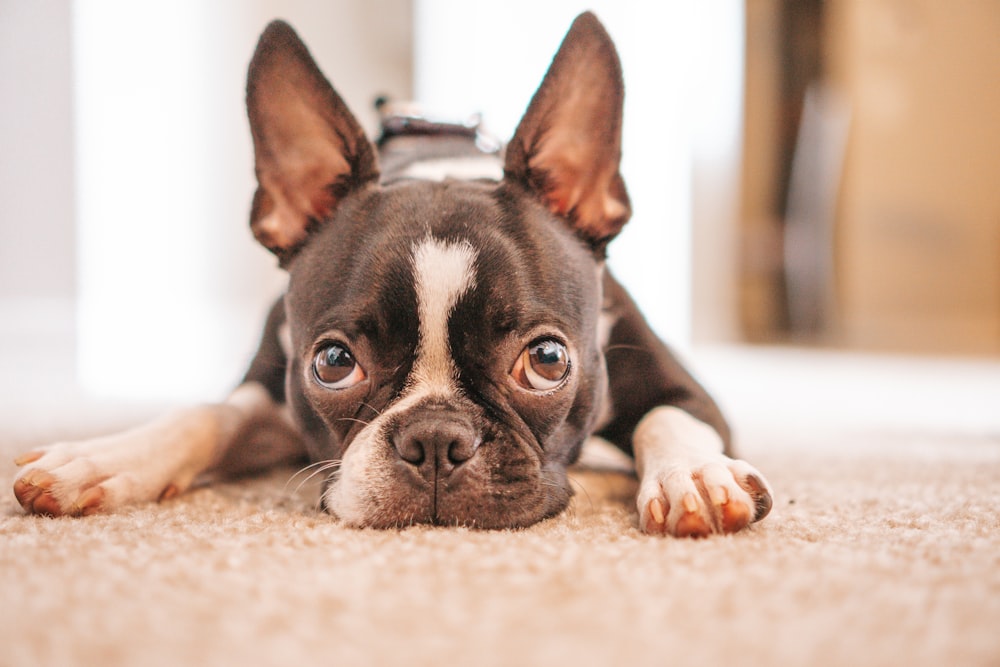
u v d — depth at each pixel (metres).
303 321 0.55
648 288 1.93
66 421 0.84
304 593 0.38
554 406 0.52
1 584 0.39
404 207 0.55
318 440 0.55
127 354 1.61
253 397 0.63
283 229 0.60
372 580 0.40
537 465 0.51
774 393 1.24
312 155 0.59
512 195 0.56
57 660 0.33
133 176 1.74
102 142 1.71
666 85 1.79
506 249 0.52
